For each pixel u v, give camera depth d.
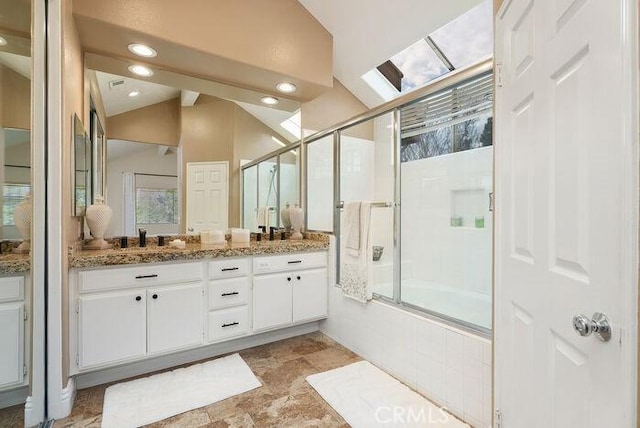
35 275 1.65
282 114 3.21
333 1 2.60
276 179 3.19
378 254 2.64
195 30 2.20
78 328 1.85
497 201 1.41
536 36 1.07
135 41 2.11
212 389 1.98
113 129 2.47
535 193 1.08
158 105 2.64
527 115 1.14
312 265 2.81
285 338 2.81
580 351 0.82
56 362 1.68
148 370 2.19
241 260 2.44
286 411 1.77
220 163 2.90
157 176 2.64
